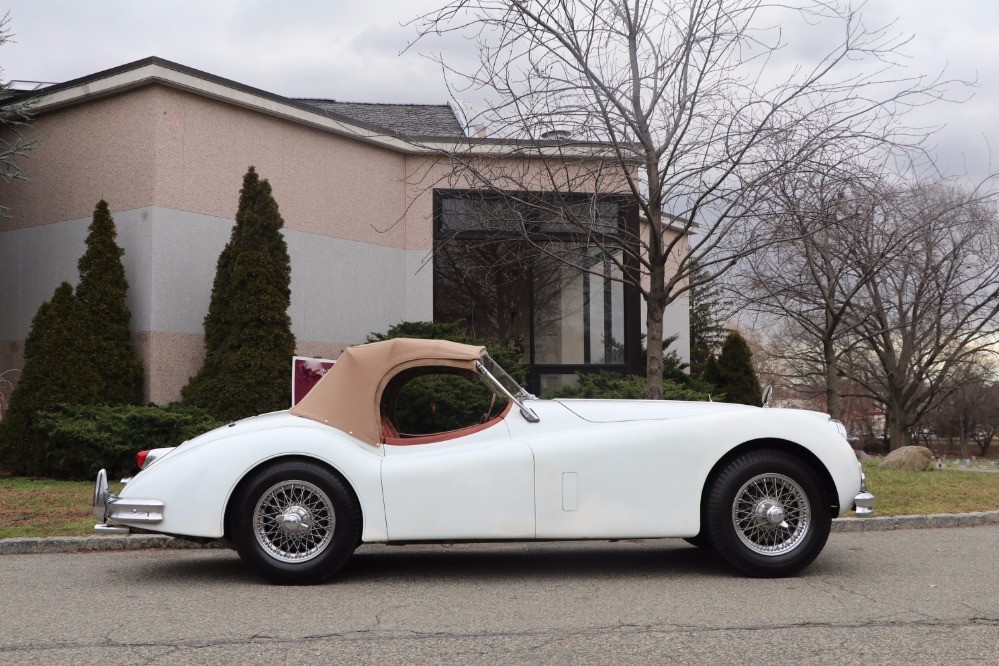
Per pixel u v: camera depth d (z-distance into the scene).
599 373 15.88
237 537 6.12
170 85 13.54
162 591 5.96
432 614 5.27
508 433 6.36
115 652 4.49
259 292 13.05
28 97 14.43
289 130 15.20
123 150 13.73
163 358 13.34
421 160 16.97
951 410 34.16
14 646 4.60
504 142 10.47
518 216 10.68
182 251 13.66
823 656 4.36
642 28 9.94
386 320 16.59
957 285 18.78
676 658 4.34
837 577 6.31
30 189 14.83
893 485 10.87
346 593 5.88
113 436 11.09
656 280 10.34
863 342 23.95
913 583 6.09
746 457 6.30
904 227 14.03
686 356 26.20
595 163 10.64
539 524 6.16
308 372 8.23
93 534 7.91
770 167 10.03
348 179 16.05
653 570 6.66
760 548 6.30
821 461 6.34
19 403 12.04
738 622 5.02
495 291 17.00
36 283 14.70
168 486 6.10
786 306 16.88
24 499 9.54
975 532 8.52
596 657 4.37
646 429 6.29
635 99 9.98
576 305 17.33
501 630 4.89
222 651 4.50
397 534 6.09
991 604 5.43
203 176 13.99
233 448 6.15
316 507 6.16
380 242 16.55
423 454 6.28
